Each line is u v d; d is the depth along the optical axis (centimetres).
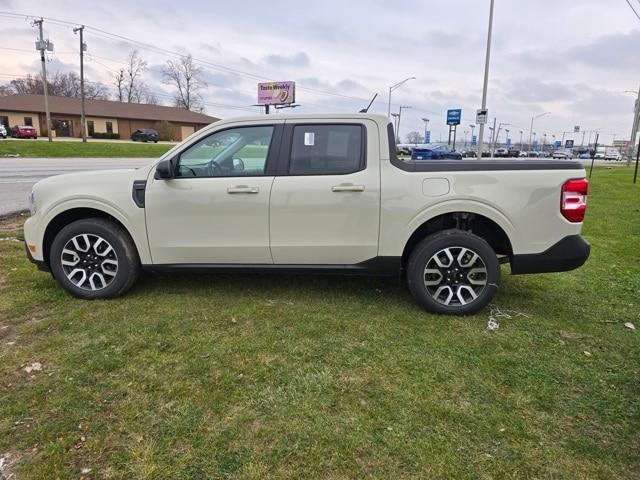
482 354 335
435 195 384
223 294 444
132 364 313
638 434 250
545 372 312
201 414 261
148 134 5503
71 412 260
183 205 405
